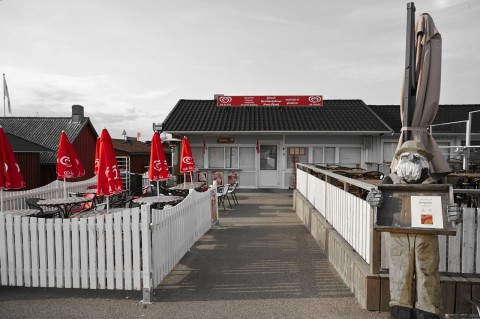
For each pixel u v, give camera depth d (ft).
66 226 14.74
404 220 10.12
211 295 14.48
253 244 22.52
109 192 18.49
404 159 10.75
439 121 57.21
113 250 14.58
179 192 33.96
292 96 60.08
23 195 28.02
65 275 14.85
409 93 12.68
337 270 17.15
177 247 18.02
